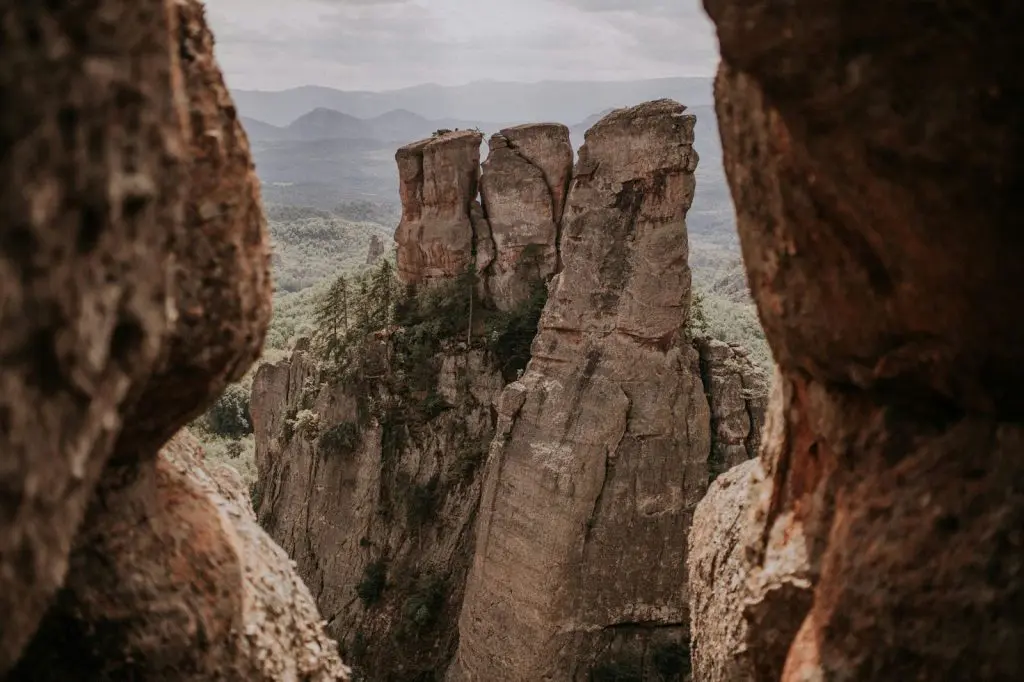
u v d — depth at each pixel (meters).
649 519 32.50
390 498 44.12
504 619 32.91
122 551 10.16
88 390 6.18
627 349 33.16
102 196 6.28
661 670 31.81
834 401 10.10
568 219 34.94
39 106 5.81
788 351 10.46
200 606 10.49
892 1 7.85
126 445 10.29
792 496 11.03
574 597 32.06
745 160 10.29
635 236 33.41
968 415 8.55
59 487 6.02
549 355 34.34
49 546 6.02
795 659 9.15
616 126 33.56
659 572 32.53
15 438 5.55
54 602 9.70
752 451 35.19
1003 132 7.43
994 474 8.04
